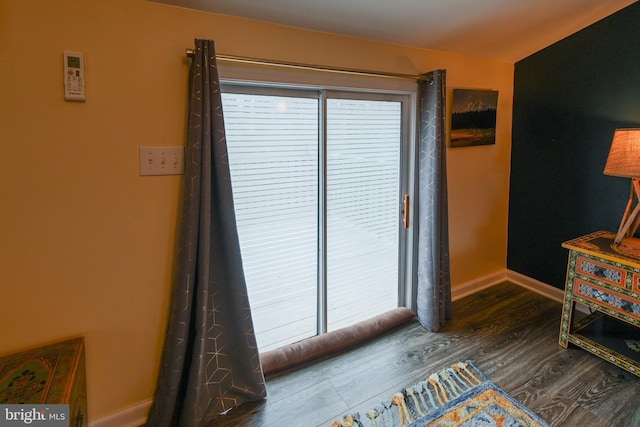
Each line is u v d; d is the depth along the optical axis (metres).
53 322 1.50
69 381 1.24
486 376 2.02
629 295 1.90
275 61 1.78
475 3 1.92
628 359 1.97
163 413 1.67
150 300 1.69
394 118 2.46
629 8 2.24
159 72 1.57
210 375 1.79
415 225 2.58
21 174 1.36
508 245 3.25
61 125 1.41
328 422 1.73
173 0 1.53
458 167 2.77
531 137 2.92
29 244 1.41
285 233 2.15
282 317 2.23
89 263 1.54
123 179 1.56
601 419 1.70
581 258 2.11
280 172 2.07
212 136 1.61
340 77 2.06
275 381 2.02
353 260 2.45
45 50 1.35
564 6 2.15
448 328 2.52
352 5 1.77
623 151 2.01
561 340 2.28
